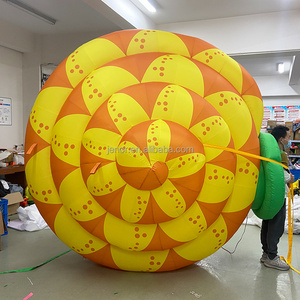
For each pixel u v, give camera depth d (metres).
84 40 6.29
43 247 3.56
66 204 2.56
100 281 2.72
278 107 10.73
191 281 2.74
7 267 3.01
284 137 3.20
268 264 3.06
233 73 2.80
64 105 2.62
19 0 4.94
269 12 5.30
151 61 2.65
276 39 5.30
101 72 2.61
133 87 2.53
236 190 2.65
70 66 2.72
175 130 2.38
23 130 6.69
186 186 2.38
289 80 9.68
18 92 6.54
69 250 3.46
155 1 4.96
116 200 2.40
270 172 2.71
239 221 2.76
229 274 2.90
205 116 2.49
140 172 2.27
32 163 2.67
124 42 2.75
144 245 2.54
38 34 6.47
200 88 2.62
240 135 2.64
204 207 2.51
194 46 2.80
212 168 2.48
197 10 5.27
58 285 2.65
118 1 4.53
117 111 2.43
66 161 2.52
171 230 2.51
